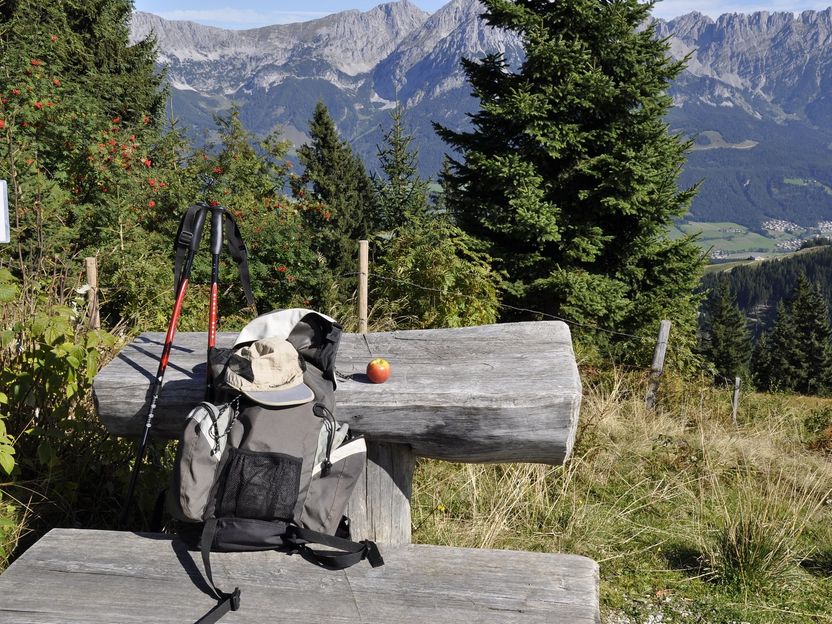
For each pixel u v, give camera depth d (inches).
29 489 115.6
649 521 162.9
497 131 544.7
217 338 122.3
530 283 530.0
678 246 551.5
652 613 125.7
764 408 347.6
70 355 115.3
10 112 293.7
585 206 545.6
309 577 79.9
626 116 526.0
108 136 340.2
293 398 82.3
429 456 95.1
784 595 134.6
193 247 101.4
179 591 77.8
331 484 82.3
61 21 611.5
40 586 78.7
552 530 147.6
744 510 152.9
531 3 549.6
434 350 111.3
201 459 78.9
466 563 83.0
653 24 534.3
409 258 291.0
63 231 244.7
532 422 88.9
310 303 378.0
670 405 282.4
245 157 493.0
